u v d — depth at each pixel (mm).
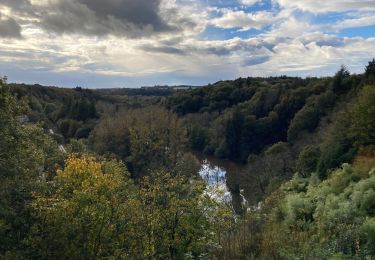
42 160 14438
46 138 17469
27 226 11445
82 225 11266
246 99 82750
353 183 16344
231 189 46875
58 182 13594
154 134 52750
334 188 17781
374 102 25891
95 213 11320
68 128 67688
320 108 53812
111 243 11539
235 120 70375
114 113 70250
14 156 12305
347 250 10648
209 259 12039
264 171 44812
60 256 11180
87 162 15680
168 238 11766
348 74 56969
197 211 12062
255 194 41438
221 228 12828
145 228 11586
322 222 13750
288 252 11508
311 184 23375
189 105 86812
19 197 12219
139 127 52875
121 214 11812
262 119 68750
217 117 77875
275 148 50250
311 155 30688
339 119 31906
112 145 53750
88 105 73000
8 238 11109
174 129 54812
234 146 69312
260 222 16906
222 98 85688
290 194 21406
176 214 11867
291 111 67562
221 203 13852
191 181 13180
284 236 13398
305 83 77750
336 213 13789
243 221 16703
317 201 17500
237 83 93562
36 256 11188
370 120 24516
